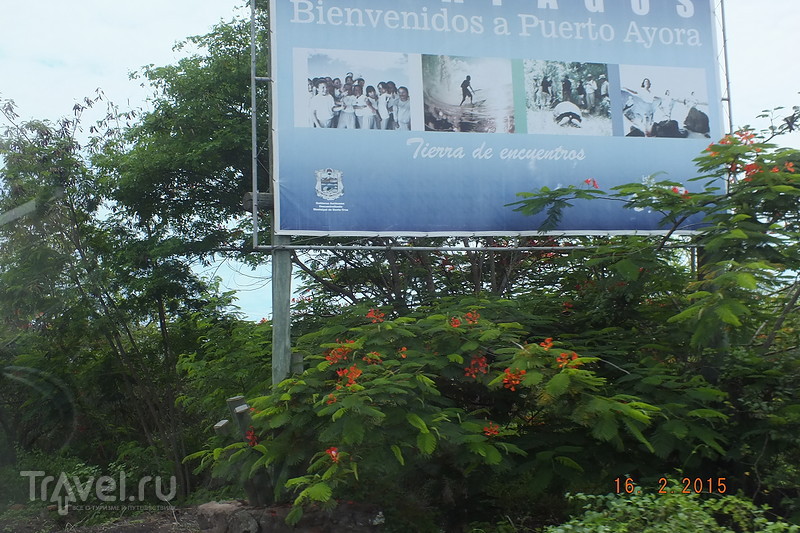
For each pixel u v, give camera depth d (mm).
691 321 7871
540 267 12180
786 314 8602
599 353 8664
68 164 13820
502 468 7516
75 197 14039
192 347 15031
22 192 13375
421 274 12117
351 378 6914
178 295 14391
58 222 13930
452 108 9602
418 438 6984
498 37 9836
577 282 10508
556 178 9758
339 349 7676
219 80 13461
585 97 9977
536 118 9805
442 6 9734
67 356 13977
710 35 10398
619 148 9984
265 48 13867
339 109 9320
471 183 9539
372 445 7062
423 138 9477
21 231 13531
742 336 8094
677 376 8352
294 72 9281
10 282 13109
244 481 8141
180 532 9758
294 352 8852
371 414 6543
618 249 8977
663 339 9016
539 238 10844
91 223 14547
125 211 14344
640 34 10219
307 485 7246
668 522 5664
